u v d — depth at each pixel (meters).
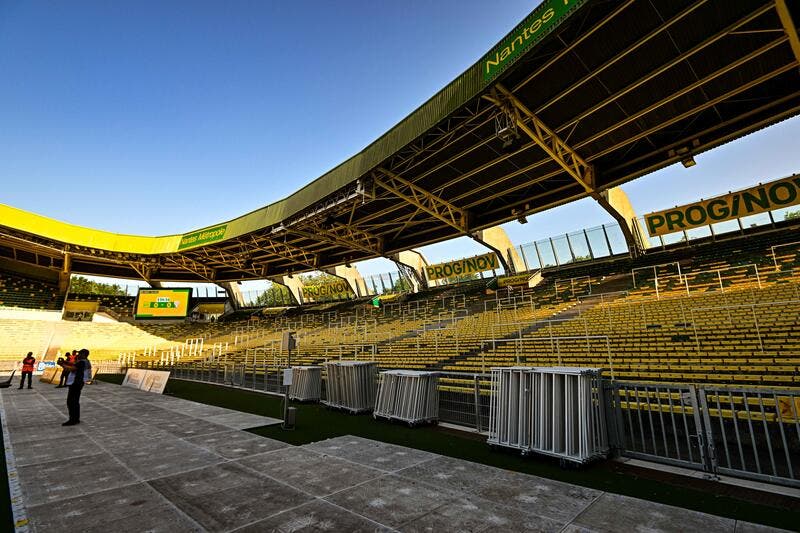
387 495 4.70
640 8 11.64
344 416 10.50
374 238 34.41
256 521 3.99
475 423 8.64
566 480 5.23
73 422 9.36
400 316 35.44
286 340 9.34
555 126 16.94
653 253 27.70
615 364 12.92
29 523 3.96
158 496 4.71
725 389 5.40
